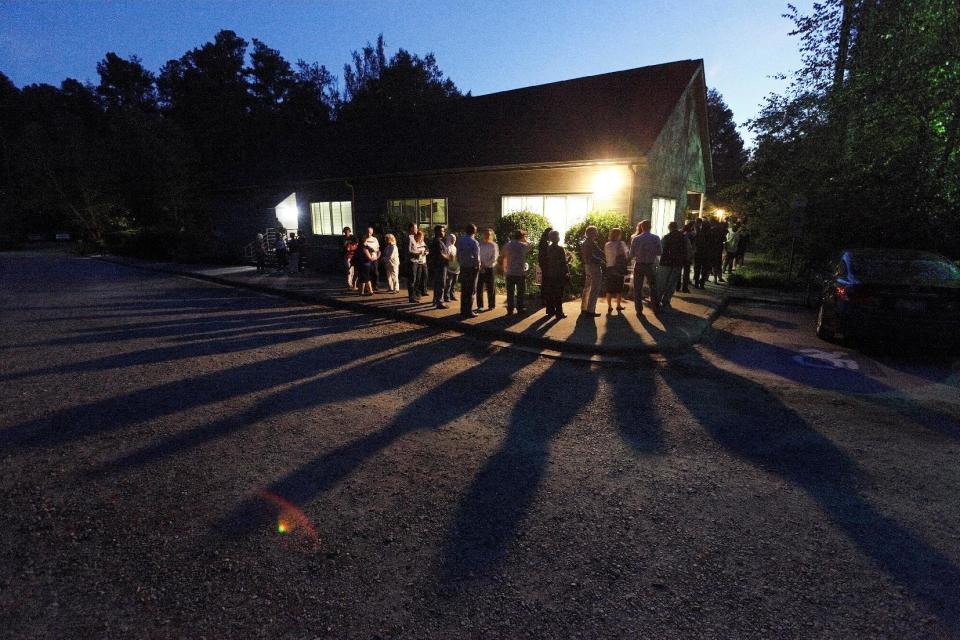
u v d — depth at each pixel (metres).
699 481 3.93
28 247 47.88
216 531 3.36
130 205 33.06
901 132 11.63
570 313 10.00
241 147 39.06
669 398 5.73
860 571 2.92
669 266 10.41
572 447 4.53
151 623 2.58
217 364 7.17
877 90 11.38
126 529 3.40
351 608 2.66
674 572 2.92
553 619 2.57
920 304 6.76
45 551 3.18
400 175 16.38
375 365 7.07
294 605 2.69
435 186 16.28
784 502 3.64
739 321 9.89
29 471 4.20
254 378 6.52
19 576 2.96
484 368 6.89
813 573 2.90
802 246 13.62
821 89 13.57
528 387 6.11
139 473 4.14
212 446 4.60
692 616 2.59
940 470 4.08
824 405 5.49
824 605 2.66
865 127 12.05
